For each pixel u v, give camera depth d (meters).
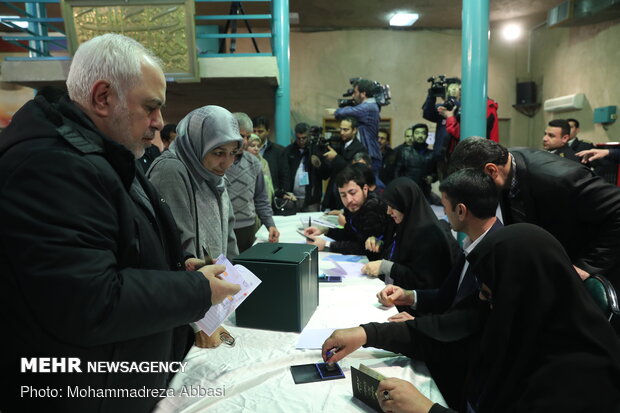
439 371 1.61
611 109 6.95
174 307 0.85
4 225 0.73
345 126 4.52
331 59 8.95
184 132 1.61
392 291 1.71
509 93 9.41
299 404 1.06
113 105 0.90
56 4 6.50
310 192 4.74
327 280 2.01
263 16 4.44
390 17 8.29
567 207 1.79
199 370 1.22
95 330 0.75
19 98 6.38
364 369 1.06
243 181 2.62
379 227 2.52
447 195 1.58
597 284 1.39
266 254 1.53
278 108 5.33
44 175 0.75
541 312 1.00
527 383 0.97
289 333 1.46
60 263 0.72
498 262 1.05
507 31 9.02
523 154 1.92
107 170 0.86
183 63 4.37
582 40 7.71
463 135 4.11
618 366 0.91
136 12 4.20
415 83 9.09
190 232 1.50
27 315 0.76
